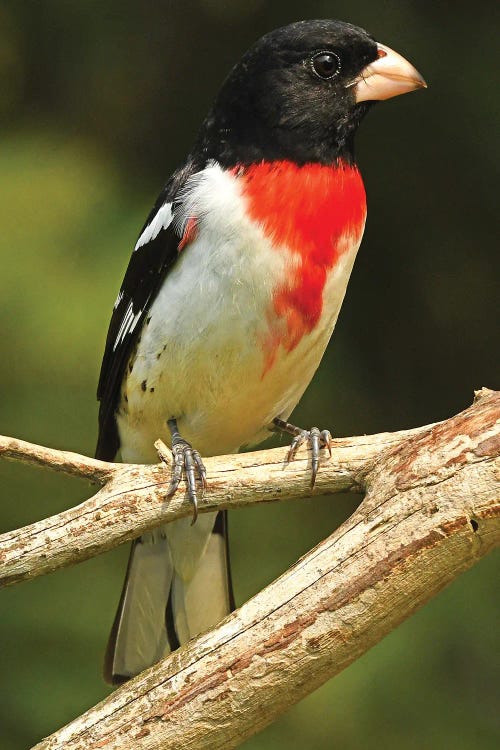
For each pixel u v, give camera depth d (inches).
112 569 418.0
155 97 524.7
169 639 316.8
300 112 295.9
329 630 236.4
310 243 286.8
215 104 307.7
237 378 298.7
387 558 237.3
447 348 505.7
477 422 238.4
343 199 292.0
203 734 235.8
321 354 309.1
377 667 400.8
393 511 238.7
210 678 235.1
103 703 237.6
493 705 402.9
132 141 514.6
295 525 438.0
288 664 235.9
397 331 502.3
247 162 291.6
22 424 419.5
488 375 506.6
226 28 526.0
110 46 522.0
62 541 252.2
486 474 235.0
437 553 237.1
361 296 501.7
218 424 313.6
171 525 320.5
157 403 308.7
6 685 393.4
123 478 257.0
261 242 284.5
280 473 261.7
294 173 289.3
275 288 286.7
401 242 505.7
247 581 423.2
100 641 402.3
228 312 288.2
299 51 299.1
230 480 261.1
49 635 402.0
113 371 320.5
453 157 498.3
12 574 250.5
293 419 465.7
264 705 237.1
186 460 261.0
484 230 506.0
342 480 261.1
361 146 499.2
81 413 418.3
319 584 237.5
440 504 236.5
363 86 303.3
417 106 493.4
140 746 234.5
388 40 486.6
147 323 302.5
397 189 502.3
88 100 519.5
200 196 289.1
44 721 386.3
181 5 535.2
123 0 522.3
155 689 236.1
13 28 515.2
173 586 319.9
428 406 497.7
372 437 262.7
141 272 305.4
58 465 255.4
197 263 288.7
